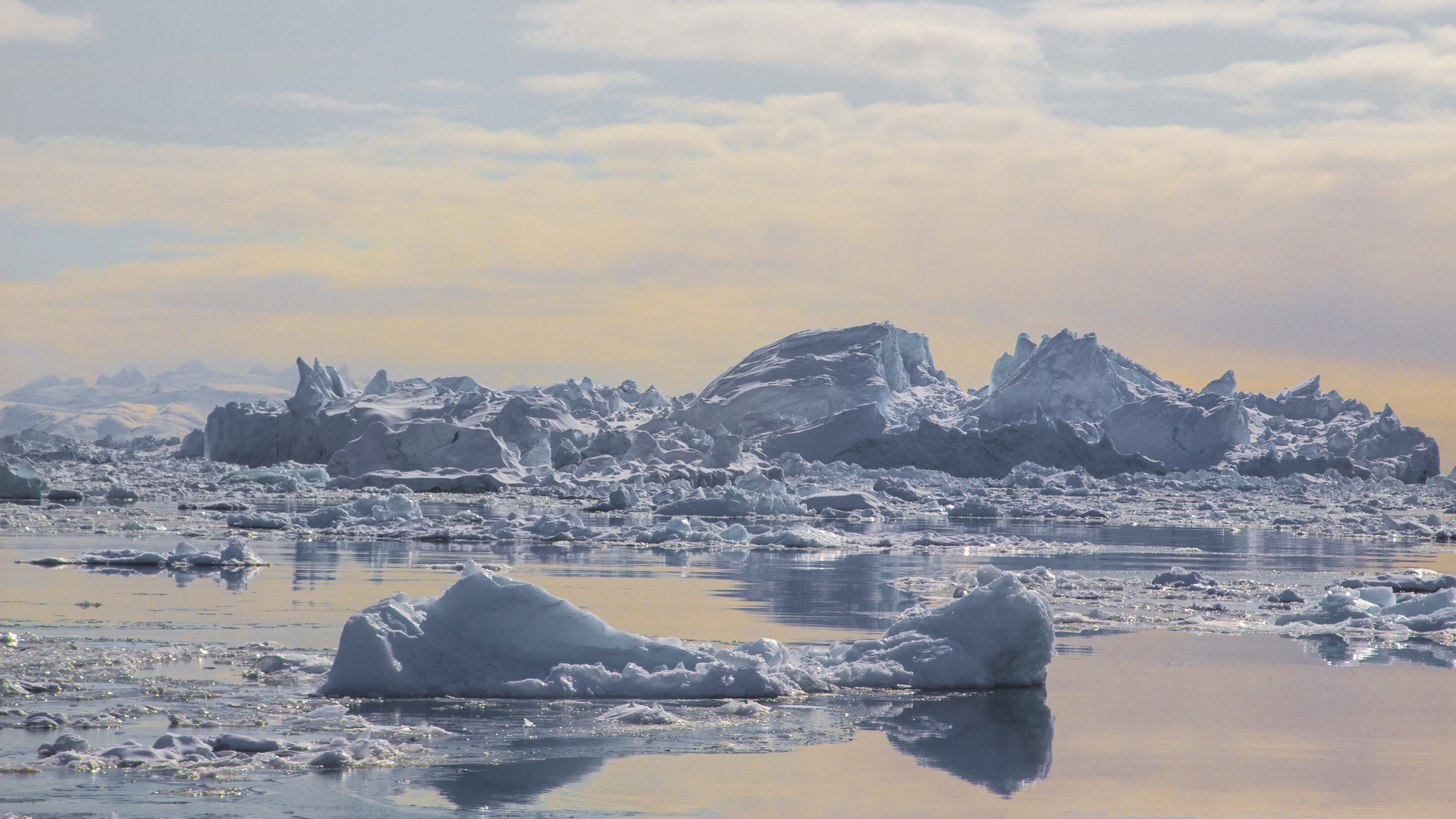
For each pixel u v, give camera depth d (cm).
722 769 1714
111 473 13025
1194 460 16600
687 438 14800
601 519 8500
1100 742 1902
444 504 9894
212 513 8050
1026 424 15212
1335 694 2314
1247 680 2453
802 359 17788
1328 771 1742
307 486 11562
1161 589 4219
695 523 6950
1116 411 17025
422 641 2239
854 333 18775
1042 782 1669
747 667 2278
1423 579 4412
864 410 15575
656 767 1722
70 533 6116
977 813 1521
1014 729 1991
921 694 2270
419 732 1900
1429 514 10312
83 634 2797
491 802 1534
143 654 2517
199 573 4228
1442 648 2948
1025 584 4247
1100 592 4094
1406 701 2247
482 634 2294
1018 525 8569
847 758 1784
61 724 1908
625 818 1477
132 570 4272
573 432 15075
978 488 13038
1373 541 7675
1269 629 3231
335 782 1616
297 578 4075
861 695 2250
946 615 2458
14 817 1436
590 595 3697
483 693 2181
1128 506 11381
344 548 5434
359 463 12750
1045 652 2395
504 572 4397
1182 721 2061
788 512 9319
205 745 1750
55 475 12569
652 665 2302
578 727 1955
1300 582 4656
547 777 1659
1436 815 1537
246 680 2272
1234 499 12788
